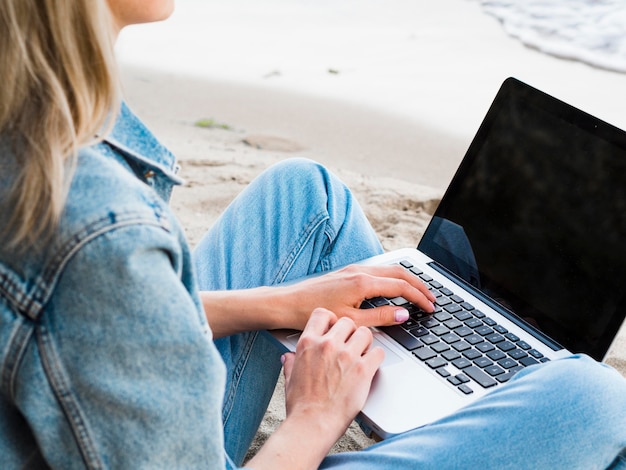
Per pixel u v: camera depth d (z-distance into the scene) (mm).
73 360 910
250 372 1641
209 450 999
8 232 898
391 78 5254
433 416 1417
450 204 1917
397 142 4266
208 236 1780
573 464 1245
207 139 4098
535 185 1784
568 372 1294
